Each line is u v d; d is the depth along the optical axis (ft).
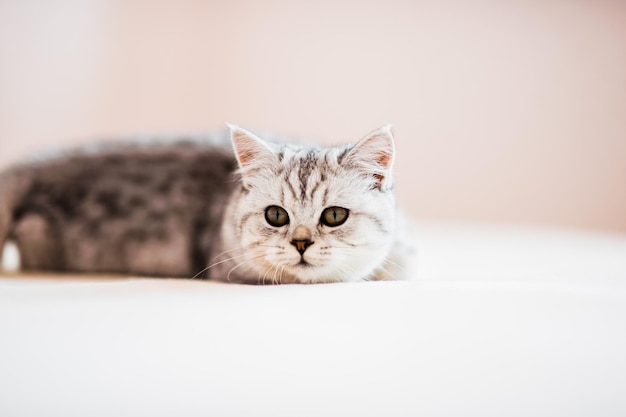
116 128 4.08
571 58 3.77
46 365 1.04
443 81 3.94
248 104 4.20
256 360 1.06
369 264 1.65
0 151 3.81
